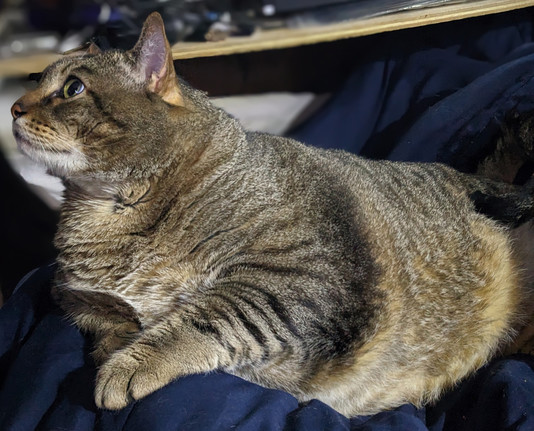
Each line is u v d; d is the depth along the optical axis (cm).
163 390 64
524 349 79
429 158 91
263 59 117
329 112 104
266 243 71
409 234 77
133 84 74
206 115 76
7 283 94
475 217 82
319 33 94
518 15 102
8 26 92
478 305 78
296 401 69
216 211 72
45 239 98
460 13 90
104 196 74
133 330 72
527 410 67
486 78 92
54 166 75
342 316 69
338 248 71
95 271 73
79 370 70
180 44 96
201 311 67
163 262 72
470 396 74
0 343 76
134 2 95
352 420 74
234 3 98
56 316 75
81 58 76
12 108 75
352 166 81
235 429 63
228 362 67
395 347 74
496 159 89
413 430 67
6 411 68
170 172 73
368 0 96
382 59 103
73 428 64
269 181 74
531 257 81
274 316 67
